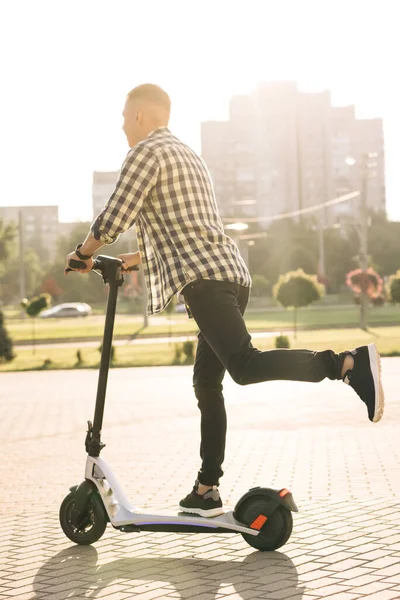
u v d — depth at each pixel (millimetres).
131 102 4039
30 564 3877
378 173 135500
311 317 50656
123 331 39500
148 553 3990
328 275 97375
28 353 28000
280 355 3535
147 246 3977
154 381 16781
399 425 9156
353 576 3414
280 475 6246
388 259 98688
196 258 3711
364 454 7238
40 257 152250
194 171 3865
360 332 32875
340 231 110438
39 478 6723
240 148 135375
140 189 3754
